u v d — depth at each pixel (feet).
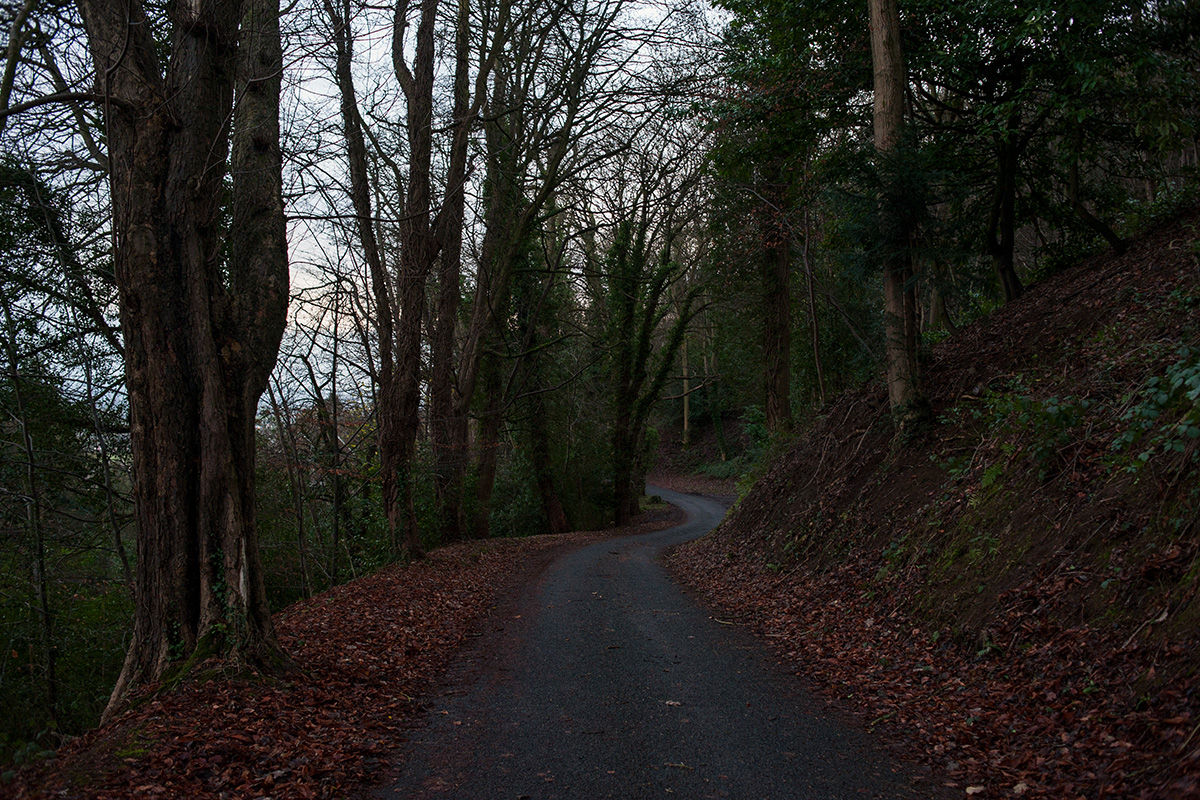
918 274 36.29
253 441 22.66
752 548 47.09
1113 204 47.96
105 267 36.99
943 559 26.00
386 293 47.06
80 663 40.88
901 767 15.07
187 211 21.17
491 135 67.15
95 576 40.52
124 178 20.74
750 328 91.86
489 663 25.59
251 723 16.94
